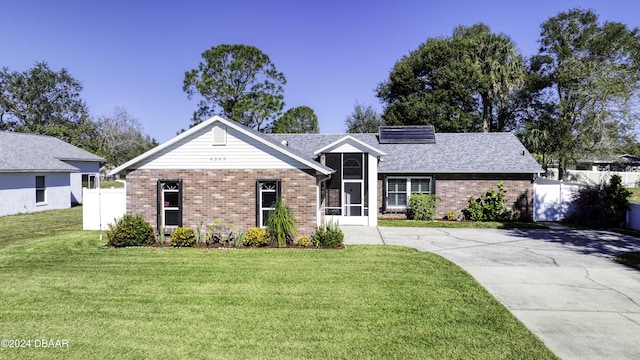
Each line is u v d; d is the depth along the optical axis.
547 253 12.29
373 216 18.70
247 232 13.20
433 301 7.58
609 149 32.94
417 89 39.84
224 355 5.38
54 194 25.50
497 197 19.84
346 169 18.89
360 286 8.53
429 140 23.25
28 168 22.88
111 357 5.33
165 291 8.16
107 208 17.16
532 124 37.44
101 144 50.81
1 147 24.11
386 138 23.83
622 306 7.43
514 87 37.38
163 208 14.24
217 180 13.98
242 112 42.91
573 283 8.96
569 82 35.34
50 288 8.34
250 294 7.96
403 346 5.65
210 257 11.37
